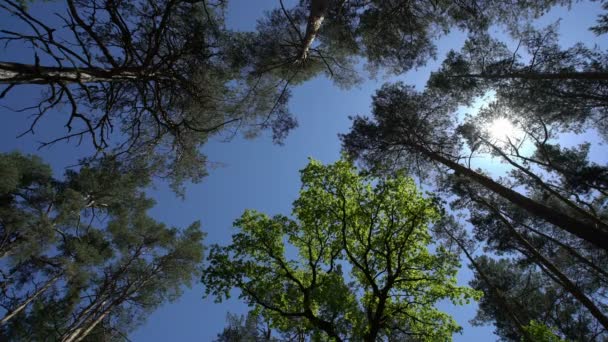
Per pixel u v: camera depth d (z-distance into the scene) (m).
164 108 11.26
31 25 6.38
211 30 11.02
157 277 18.73
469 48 15.08
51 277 16.36
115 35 9.67
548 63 13.74
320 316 9.80
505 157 15.77
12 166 13.38
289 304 10.68
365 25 14.41
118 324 17.55
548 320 16.83
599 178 10.39
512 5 13.96
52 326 14.73
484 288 17.53
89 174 15.08
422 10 14.79
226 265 10.65
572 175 11.77
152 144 12.12
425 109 16.23
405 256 10.85
